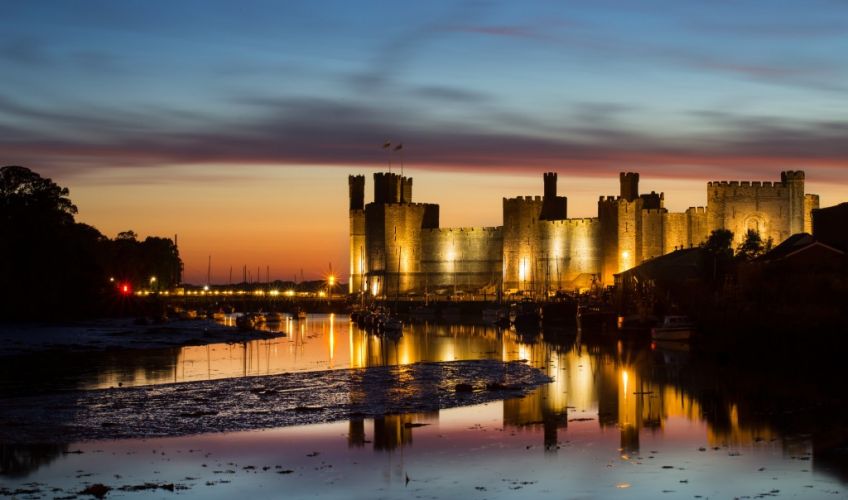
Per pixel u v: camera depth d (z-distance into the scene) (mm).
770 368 80250
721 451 45938
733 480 40469
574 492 39281
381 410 59969
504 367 86312
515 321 166625
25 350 105625
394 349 113500
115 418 56625
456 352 108062
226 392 67875
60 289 150250
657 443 48250
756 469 42250
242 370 85688
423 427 53875
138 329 141000
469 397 65688
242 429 53406
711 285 132125
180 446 48750
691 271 152625
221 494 39375
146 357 99438
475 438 50375
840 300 93562
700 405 59781
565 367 86188
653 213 195250
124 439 50500
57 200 163500
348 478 41938
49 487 40312
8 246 142500
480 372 82062
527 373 80938
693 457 44781
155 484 40844
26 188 159500
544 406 61062
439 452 46938
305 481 41406
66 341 117062
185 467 44062
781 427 51656
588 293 181000
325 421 55969
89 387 71875
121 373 82438
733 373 77125
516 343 122312
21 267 145000
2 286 141125
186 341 122688
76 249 155125
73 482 41188
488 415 57781
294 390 69188
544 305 172625
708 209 187375
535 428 53062
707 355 94938
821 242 113500
